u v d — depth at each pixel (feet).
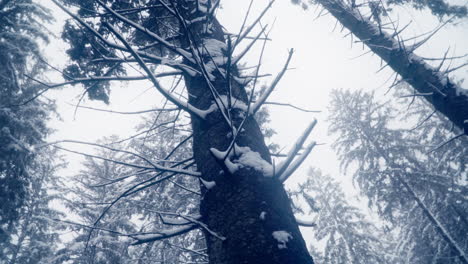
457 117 14.83
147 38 16.56
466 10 17.22
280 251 5.34
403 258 58.44
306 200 24.79
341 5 20.38
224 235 5.95
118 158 45.50
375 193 54.19
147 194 25.68
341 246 68.23
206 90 9.00
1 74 34.01
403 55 16.94
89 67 14.70
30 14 40.04
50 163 48.91
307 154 6.64
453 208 48.78
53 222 48.47
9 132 32.04
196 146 8.21
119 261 36.14
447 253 46.42
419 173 50.24
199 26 11.80
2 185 32.53
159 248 22.95
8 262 47.67
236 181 6.39
